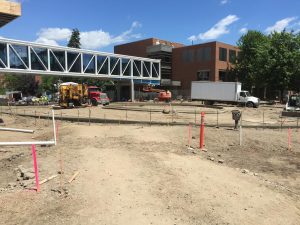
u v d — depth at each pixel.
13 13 13.53
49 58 55.97
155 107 45.78
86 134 18.27
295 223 7.43
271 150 15.59
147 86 72.50
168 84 78.75
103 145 14.85
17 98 74.44
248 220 7.32
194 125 22.78
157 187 8.90
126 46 93.12
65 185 8.88
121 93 81.38
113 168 10.62
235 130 20.28
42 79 100.56
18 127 23.31
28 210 7.32
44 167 10.88
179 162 11.82
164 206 7.66
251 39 72.75
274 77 60.47
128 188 8.73
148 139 16.55
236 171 11.41
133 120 25.81
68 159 11.98
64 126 22.72
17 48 52.28
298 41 61.59
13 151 14.20
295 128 23.09
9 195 8.16
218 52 74.12
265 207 8.16
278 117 32.53
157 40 87.75
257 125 23.73
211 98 53.59
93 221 6.81
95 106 48.62
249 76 70.06
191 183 9.39
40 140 17.00
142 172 10.26
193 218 7.14
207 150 14.82
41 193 8.30
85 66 61.50
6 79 108.25
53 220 6.84
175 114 33.16
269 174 11.72
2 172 10.77
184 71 80.81
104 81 83.94
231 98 51.12
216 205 7.94
